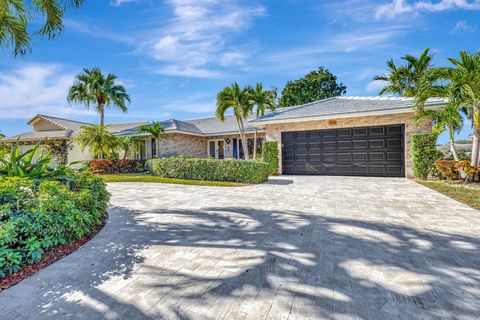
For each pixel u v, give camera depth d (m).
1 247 3.12
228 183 11.55
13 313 2.42
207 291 2.78
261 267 3.32
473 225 4.90
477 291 2.71
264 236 4.51
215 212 6.27
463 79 8.63
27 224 3.41
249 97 16.48
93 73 21.38
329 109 14.23
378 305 2.49
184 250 3.93
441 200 7.13
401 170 12.28
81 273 3.21
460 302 2.53
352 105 14.04
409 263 3.37
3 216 3.57
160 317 2.35
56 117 25.61
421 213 5.81
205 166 12.78
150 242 4.30
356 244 4.05
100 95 21.56
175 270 3.27
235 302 2.57
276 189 9.59
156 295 2.71
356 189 9.20
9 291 2.79
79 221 4.19
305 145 14.40
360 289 2.77
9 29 7.84
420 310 2.41
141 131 19.73
